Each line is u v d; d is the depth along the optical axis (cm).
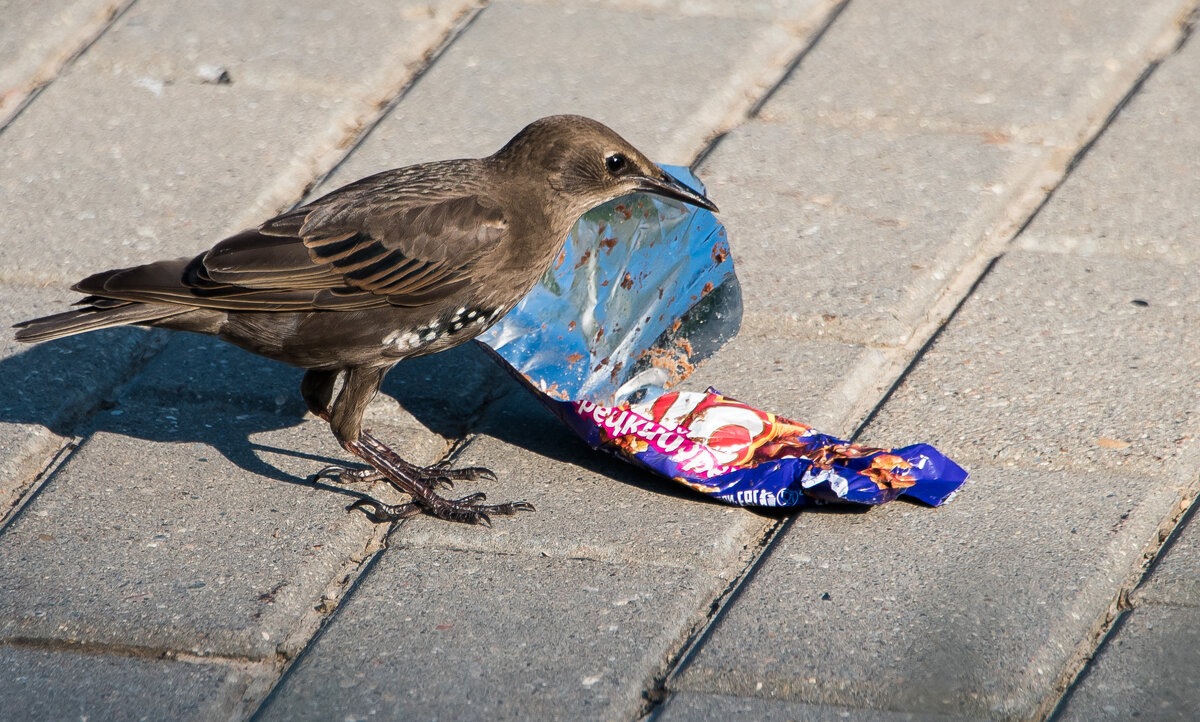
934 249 1127
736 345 1045
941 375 988
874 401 990
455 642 763
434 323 898
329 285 865
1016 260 1119
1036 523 836
